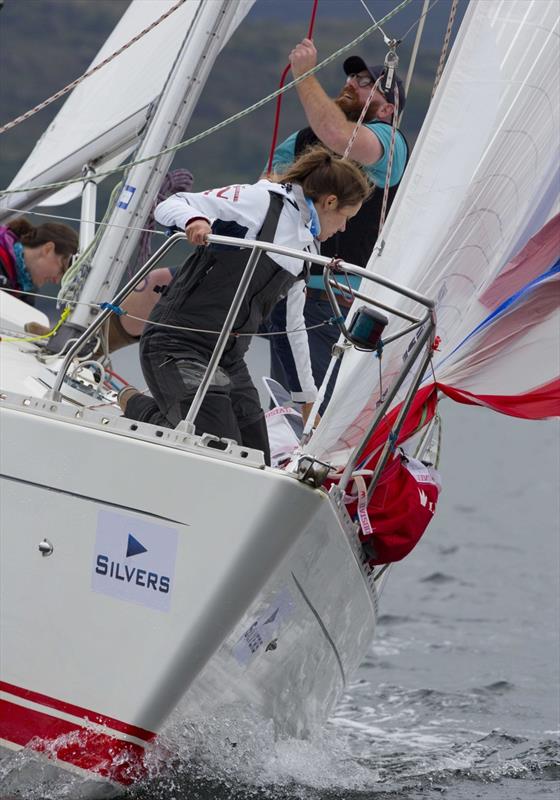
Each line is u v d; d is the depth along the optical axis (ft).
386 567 55.01
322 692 51.93
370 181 58.80
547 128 45.50
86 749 43.01
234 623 40.88
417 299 40.45
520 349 49.24
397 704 70.44
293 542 40.22
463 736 62.69
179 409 44.01
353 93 59.31
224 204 44.27
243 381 47.50
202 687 42.22
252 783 47.65
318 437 43.09
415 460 49.29
